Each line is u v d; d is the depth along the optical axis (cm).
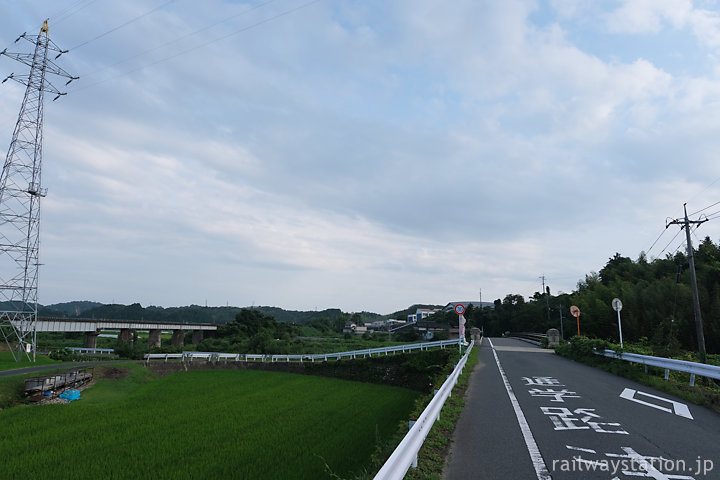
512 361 2019
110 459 1424
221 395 2798
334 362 3872
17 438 1680
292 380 3616
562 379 1384
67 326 5172
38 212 3728
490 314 7800
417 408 980
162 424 1920
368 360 3622
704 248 3531
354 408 2298
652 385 1235
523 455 609
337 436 1673
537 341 3791
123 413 2167
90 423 1939
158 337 6762
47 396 2503
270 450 1494
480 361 2020
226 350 6184
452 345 3412
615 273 4716
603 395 1087
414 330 7619
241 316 8250
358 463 1334
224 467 1323
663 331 2811
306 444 1563
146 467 1343
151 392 2934
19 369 3131
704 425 775
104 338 7900
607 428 754
